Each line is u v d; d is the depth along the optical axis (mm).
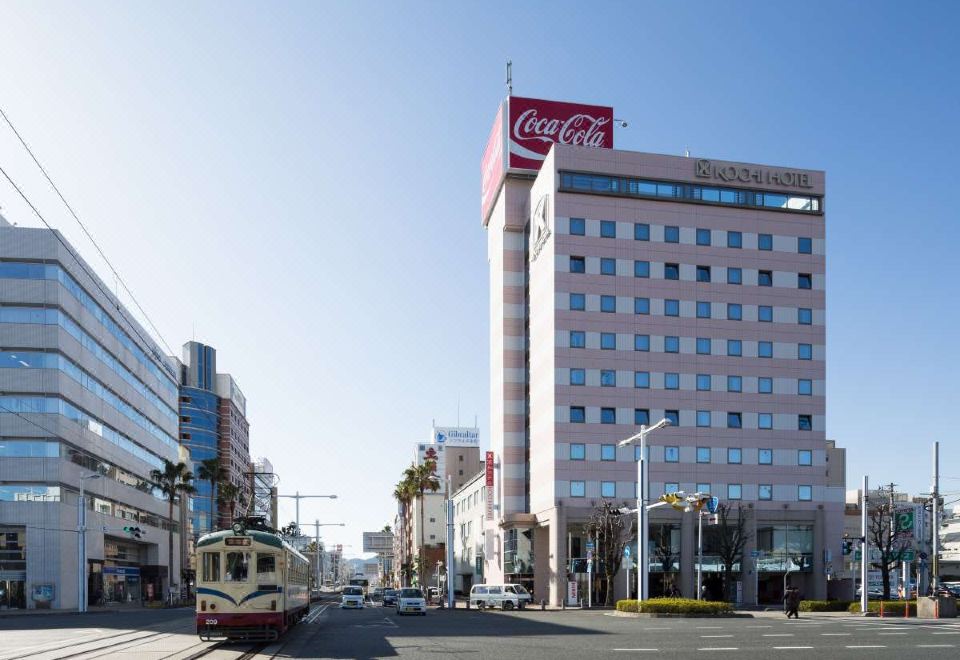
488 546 88125
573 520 72875
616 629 33594
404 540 175750
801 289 80125
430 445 179125
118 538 89625
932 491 45469
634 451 74750
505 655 22266
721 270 78938
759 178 80812
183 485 95938
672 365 76625
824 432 78312
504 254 89062
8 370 71312
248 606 26109
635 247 77625
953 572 127938
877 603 48781
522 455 86500
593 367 75312
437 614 53719
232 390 155375
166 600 94750
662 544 74312
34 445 71188
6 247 72438
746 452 76688
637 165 78688
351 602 67750
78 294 77875
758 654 22531
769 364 78375
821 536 76438
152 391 105188
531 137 88250
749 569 74250
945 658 21531
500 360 88875
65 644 27250
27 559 69812
